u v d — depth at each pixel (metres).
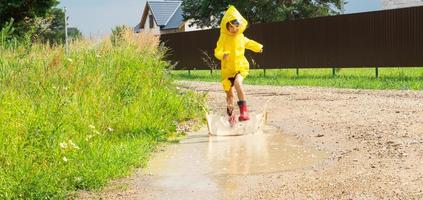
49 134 6.72
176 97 10.34
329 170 6.62
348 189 5.98
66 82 8.80
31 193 5.96
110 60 10.50
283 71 22.47
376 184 6.05
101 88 9.25
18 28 18.03
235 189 6.20
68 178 6.39
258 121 8.80
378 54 17.41
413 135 7.71
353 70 20.50
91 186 6.36
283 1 34.75
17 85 8.15
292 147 7.77
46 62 9.05
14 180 6.03
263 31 21.50
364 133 8.04
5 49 9.15
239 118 8.77
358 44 18.02
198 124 9.56
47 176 6.15
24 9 18.66
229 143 8.17
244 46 8.93
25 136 6.57
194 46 24.91
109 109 8.77
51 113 7.35
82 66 9.61
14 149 6.32
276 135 8.49
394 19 16.92
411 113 9.18
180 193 6.16
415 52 16.41
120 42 11.57
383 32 17.25
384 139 7.63
